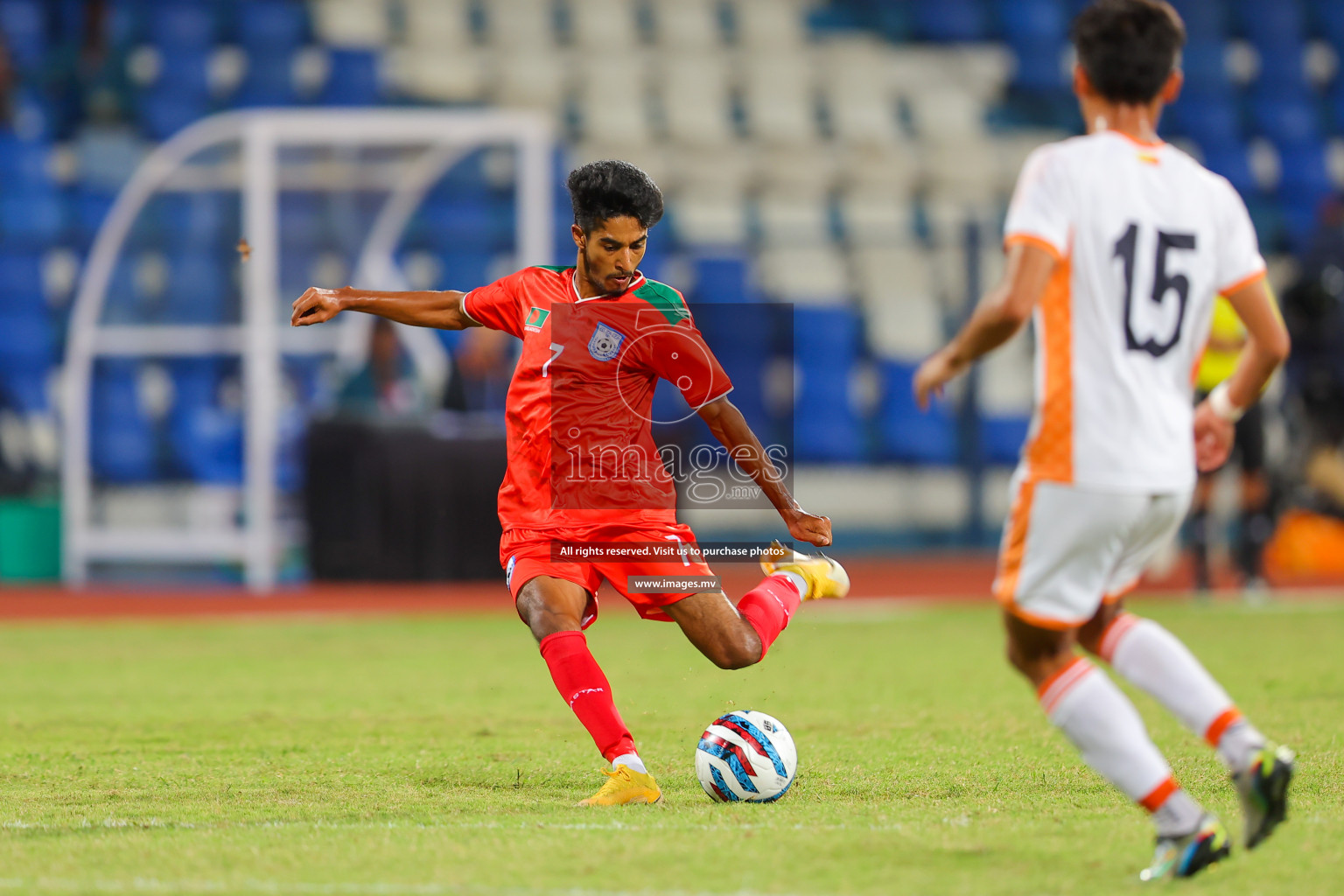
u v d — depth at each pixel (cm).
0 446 4872
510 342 4309
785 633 3219
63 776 1579
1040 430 1080
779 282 6112
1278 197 6900
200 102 6481
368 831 1240
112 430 4522
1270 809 1027
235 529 4506
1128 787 1058
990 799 1389
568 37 7125
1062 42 7438
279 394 4534
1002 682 2400
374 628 3369
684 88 6994
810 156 6719
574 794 1463
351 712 2108
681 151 6650
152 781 1541
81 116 6419
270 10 6769
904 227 6469
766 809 1334
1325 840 1163
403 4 7038
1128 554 1114
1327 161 7038
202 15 6700
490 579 4150
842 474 5784
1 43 6350
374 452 4088
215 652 2923
